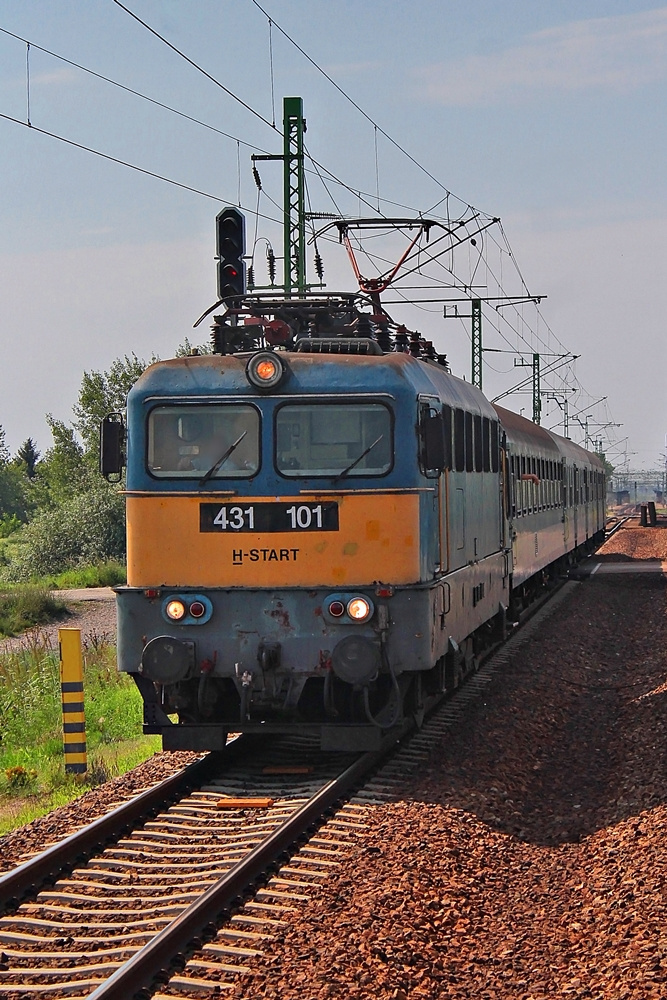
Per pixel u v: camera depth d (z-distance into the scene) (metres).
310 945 9.70
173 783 15.14
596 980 9.19
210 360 16.14
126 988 8.84
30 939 10.32
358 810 14.08
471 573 20.28
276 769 16.39
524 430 34.19
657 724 18.05
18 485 163.38
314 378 15.88
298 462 15.83
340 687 16.44
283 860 12.12
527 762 17.33
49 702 25.44
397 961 9.39
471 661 22.22
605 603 37.81
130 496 16.05
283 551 15.74
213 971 9.32
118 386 80.44
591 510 58.91
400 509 15.73
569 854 13.02
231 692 17.00
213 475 15.87
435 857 12.06
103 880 11.95
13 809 16.86
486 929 10.48
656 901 10.50
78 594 55.31
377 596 15.59
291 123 39.00
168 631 15.89
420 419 16.08
